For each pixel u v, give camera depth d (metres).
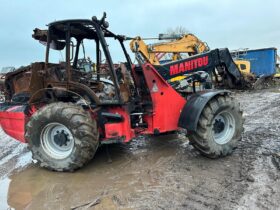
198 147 4.57
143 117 4.82
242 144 5.27
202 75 5.28
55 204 3.59
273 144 5.17
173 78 5.11
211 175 4.07
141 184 3.95
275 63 20.41
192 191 3.65
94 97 4.53
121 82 4.89
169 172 4.25
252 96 12.91
